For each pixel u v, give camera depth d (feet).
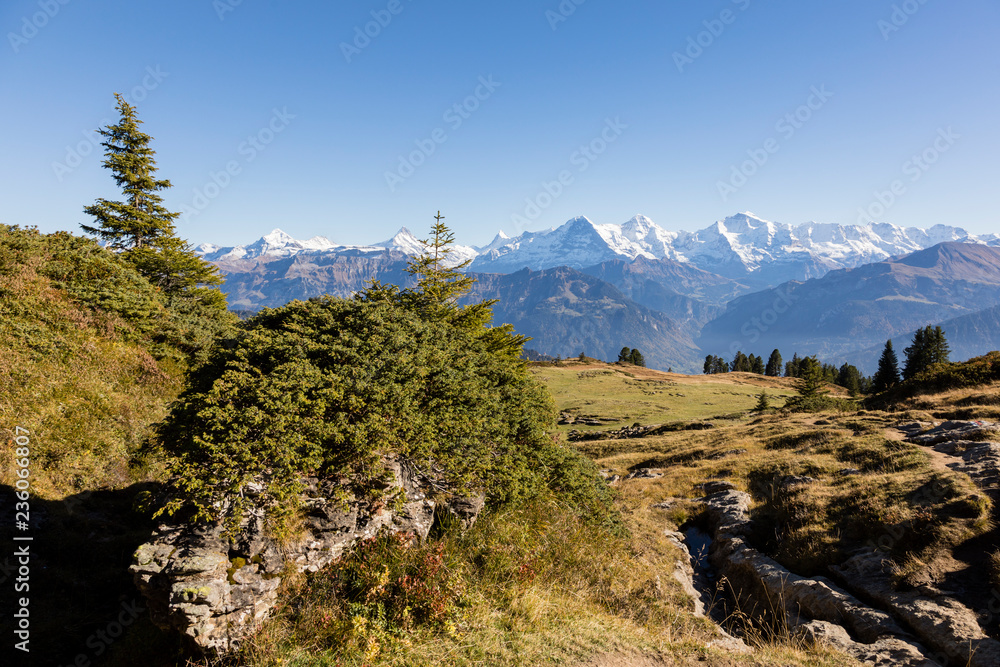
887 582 32.71
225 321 93.09
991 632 25.16
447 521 29.17
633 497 64.08
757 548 46.29
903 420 72.64
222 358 32.14
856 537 40.32
